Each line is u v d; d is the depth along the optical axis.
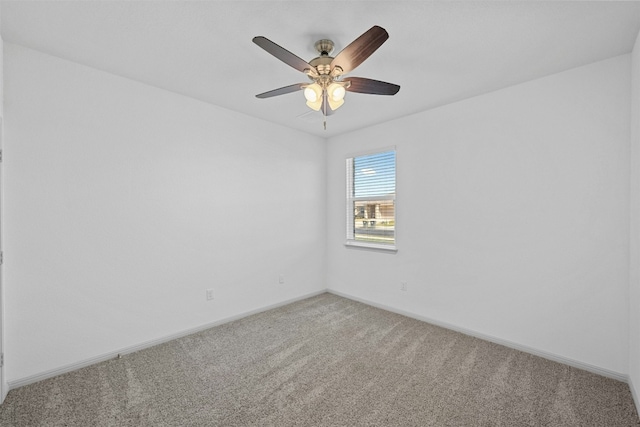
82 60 2.21
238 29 1.83
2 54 1.92
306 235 4.09
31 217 2.06
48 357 2.14
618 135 2.10
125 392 1.98
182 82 2.57
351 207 4.15
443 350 2.58
